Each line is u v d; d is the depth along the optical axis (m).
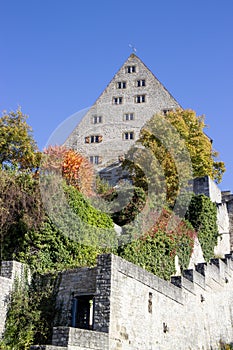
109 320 14.70
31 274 17.72
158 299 17.50
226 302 24.62
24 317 16.25
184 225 25.39
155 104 44.19
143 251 21.06
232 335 24.17
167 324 17.69
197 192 32.94
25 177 20.59
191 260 25.33
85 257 19.62
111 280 15.27
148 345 16.22
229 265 26.42
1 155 27.58
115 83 45.69
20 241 18.78
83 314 16.56
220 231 31.91
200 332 20.41
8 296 16.48
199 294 21.28
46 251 18.75
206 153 37.56
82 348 13.53
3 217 19.08
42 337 15.91
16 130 28.06
